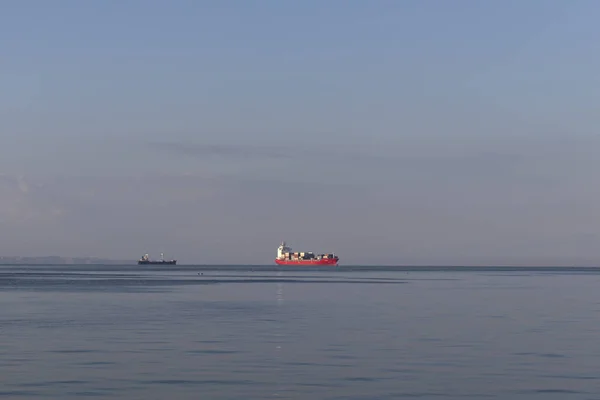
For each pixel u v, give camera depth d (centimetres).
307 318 6231
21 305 7738
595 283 16225
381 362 3728
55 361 3722
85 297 9375
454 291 11638
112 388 3052
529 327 5491
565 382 3203
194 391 2998
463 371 3466
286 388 3066
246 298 9300
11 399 2839
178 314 6600
